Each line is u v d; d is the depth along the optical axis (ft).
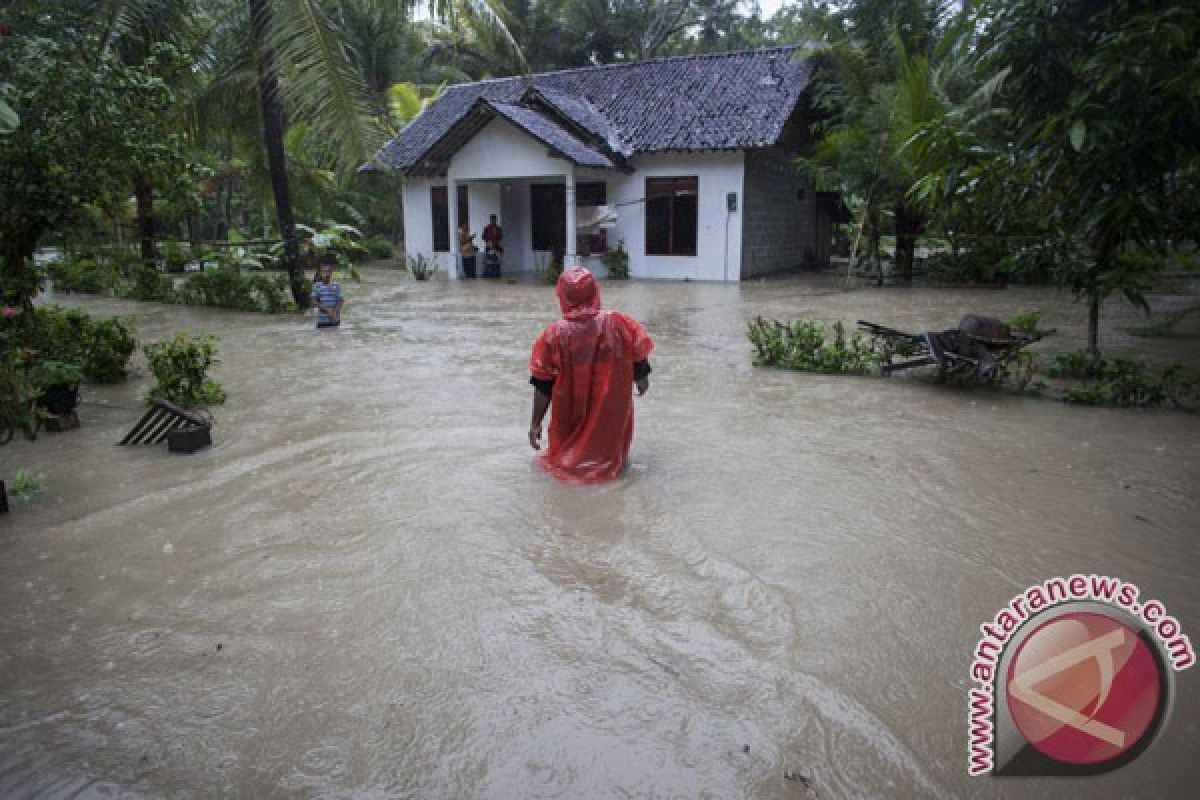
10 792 9.52
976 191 29.32
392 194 104.47
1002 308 50.67
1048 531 16.26
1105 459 20.83
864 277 71.92
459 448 21.68
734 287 66.28
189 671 11.78
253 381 30.55
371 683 11.44
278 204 52.01
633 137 73.36
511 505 17.61
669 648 12.21
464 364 33.76
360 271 85.51
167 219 71.61
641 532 16.26
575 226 75.00
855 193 66.85
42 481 19.53
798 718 10.62
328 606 13.52
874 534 16.15
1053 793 9.34
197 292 55.16
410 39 102.17
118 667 11.91
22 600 13.84
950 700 10.96
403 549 15.56
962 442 22.34
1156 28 22.06
